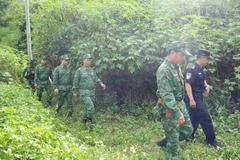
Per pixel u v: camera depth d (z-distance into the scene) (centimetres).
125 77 933
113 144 653
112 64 873
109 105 925
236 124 728
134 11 987
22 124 504
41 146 420
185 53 492
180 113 488
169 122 504
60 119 825
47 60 1155
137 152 586
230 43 833
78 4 1120
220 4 965
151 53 870
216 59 808
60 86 906
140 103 912
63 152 419
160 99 507
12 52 1461
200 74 601
